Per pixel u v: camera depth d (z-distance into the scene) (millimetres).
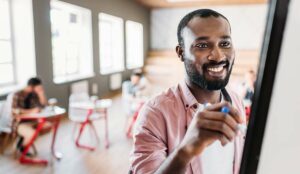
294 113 349
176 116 658
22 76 4254
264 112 355
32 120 3305
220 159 626
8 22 4090
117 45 7594
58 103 4809
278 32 330
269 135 361
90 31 5844
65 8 5266
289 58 334
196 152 463
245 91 3080
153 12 9680
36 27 4141
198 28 602
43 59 4352
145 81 4883
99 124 4551
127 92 4629
